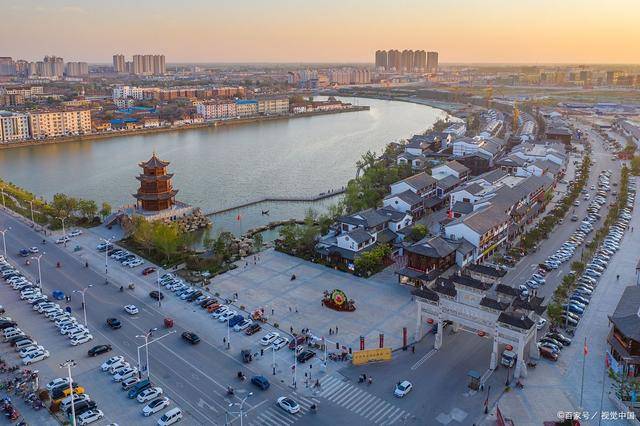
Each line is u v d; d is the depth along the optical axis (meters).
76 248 186.38
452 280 121.38
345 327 133.50
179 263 174.38
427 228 196.50
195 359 119.69
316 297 150.12
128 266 172.00
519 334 108.81
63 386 107.31
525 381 110.62
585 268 166.25
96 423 98.19
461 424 98.19
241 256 180.25
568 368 115.50
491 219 181.62
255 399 105.69
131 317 138.88
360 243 173.88
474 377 108.12
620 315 119.81
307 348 123.75
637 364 109.38
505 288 118.38
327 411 102.12
